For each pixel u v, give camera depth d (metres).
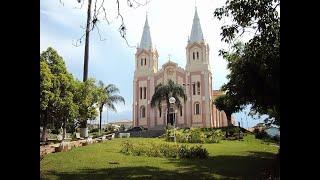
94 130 52.66
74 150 19.73
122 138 38.56
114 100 52.06
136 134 50.81
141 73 73.50
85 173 11.20
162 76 72.19
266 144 30.19
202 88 68.75
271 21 7.54
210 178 10.98
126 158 16.36
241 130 42.44
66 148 19.81
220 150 22.98
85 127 30.72
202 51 70.06
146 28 75.94
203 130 41.75
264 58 10.22
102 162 14.30
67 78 27.84
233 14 8.20
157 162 15.25
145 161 15.38
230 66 14.54
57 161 14.16
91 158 15.67
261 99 14.34
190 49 70.69
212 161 16.17
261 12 7.50
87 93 29.73
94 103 31.23
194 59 70.31
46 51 28.11
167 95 47.75
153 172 11.93
